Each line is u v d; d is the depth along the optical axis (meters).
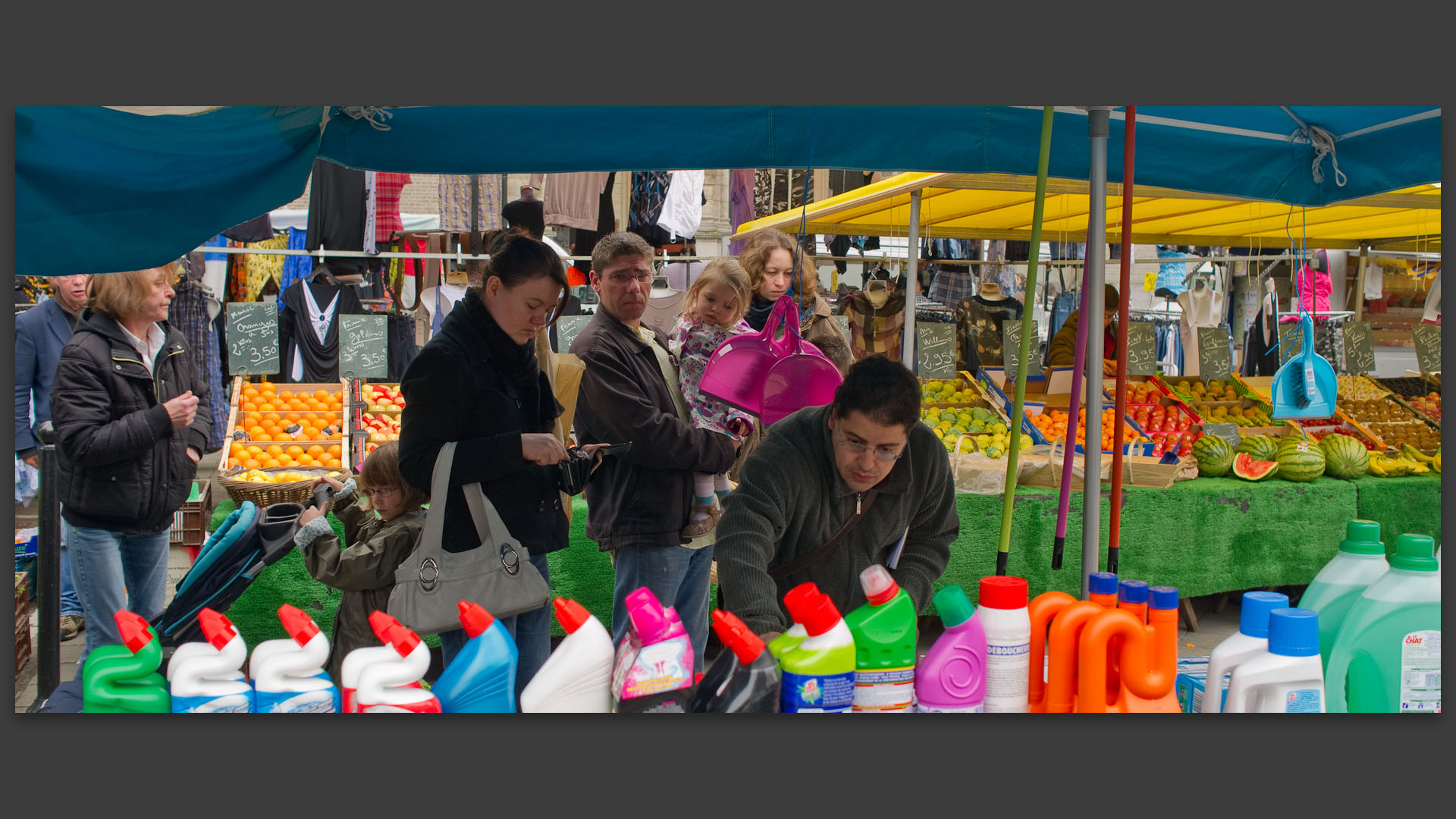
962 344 6.68
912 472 2.06
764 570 1.89
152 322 3.26
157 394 3.25
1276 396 3.33
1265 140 3.32
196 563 2.38
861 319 6.62
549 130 2.82
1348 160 3.36
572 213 6.43
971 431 4.77
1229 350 5.54
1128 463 4.37
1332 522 4.69
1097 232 2.34
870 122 2.92
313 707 1.50
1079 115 3.07
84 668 1.50
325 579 2.57
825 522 2.04
